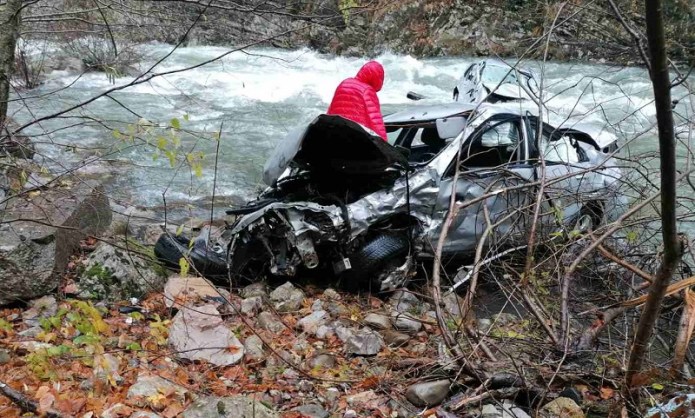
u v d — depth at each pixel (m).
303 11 5.05
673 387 3.68
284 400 3.80
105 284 4.93
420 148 6.76
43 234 4.76
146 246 6.11
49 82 12.54
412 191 5.44
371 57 18.16
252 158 9.87
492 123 6.00
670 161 2.29
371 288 5.51
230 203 8.00
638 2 6.81
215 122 11.70
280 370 4.15
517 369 3.76
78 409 3.31
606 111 11.70
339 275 5.48
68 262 5.28
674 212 2.46
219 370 4.09
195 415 3.22
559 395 3.84
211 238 5.98
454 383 3.88
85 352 3.81
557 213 4.90
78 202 5.58
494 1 18.69
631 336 4.39
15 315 4.51
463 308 4.37
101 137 9.93
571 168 6.14
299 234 5.13
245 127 11.51
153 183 8.42
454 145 5.84
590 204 5.95
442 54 19.52
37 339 4.06
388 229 5.42
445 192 5.59
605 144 7.01
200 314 4.46
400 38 19.61
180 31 5.95
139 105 12.39
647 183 5.93
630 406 3.51
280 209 5.17
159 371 3.91
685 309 3.82
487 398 3.79
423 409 3.79
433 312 5.21
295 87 14.70
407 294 5.46
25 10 6.07
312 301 5.34
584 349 4.12
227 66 16.00
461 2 19.48
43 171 5.23
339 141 5.28
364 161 5.34
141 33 6.23
